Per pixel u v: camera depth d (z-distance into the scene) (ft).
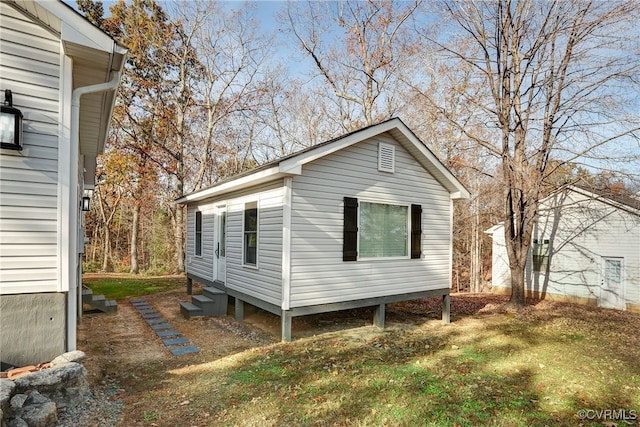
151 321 24.38
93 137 22.33
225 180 25.40
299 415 11.55
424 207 27.14
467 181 60.39
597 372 16.52
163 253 69.51
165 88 62.75
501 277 52.37
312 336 21.77
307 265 20.67
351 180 22.71
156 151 62.85
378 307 24.43
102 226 79.00
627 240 40.42
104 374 14.33
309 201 20.76
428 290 27.07
